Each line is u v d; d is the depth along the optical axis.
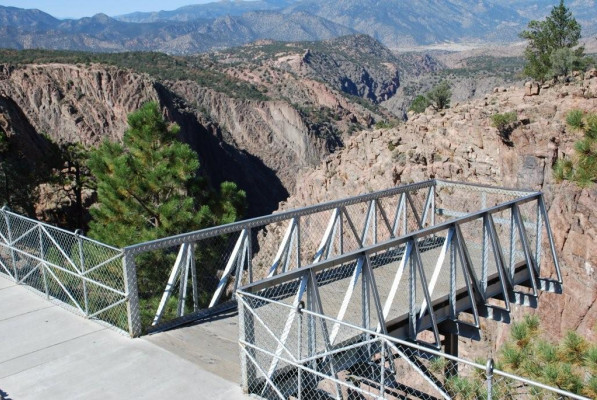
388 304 10.20
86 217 47.66
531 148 21.84
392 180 29.02
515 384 9.88
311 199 38.66
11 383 9.48
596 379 9.20
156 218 21.34
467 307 12.54
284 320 10.50
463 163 26.50
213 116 169.88
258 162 161.25
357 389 7.71
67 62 148.50
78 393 9.12
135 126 21.78
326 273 12.92
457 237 11.41
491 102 29.56
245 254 11.81
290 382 9.41
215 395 8.92
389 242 9.98
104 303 13.02
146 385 9.25
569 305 19.12
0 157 39.62
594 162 15.75
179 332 10.95
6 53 152.38
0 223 15.20
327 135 171.75
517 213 13.27
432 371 10.98
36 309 12.39
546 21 48.38
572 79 28.64
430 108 34.25
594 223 18.62
